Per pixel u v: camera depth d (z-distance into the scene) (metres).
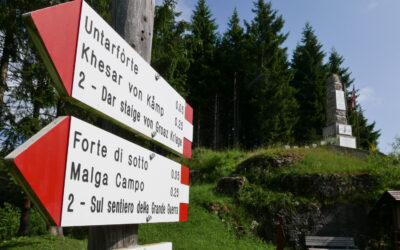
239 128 31.48
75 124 1.30
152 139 2.04
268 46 28.91
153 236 9.12
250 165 14.29
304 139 29.94
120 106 1.65
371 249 10.28
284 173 12.90
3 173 8.44
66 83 1.26
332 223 11.01
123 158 1.64
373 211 10.94
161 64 11.19
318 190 11.82
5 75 8.50
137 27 2.05
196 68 31.55
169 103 2.36
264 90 26.39
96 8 9.52
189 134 2.84
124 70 1.72
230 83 31.59
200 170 16.31
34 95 8.59
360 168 12.79
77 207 1.27
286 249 10.34
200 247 8.60
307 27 36.75
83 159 1.33
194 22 33.50
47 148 1.14
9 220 8.62
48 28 1.18
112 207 1.51
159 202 2.05
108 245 1.71
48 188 1.12
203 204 11.49
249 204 11.69
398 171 11.80
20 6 8.41
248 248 9.50
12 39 8.46
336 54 37.06
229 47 34.47
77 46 1.35
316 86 31.42
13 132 7.92
